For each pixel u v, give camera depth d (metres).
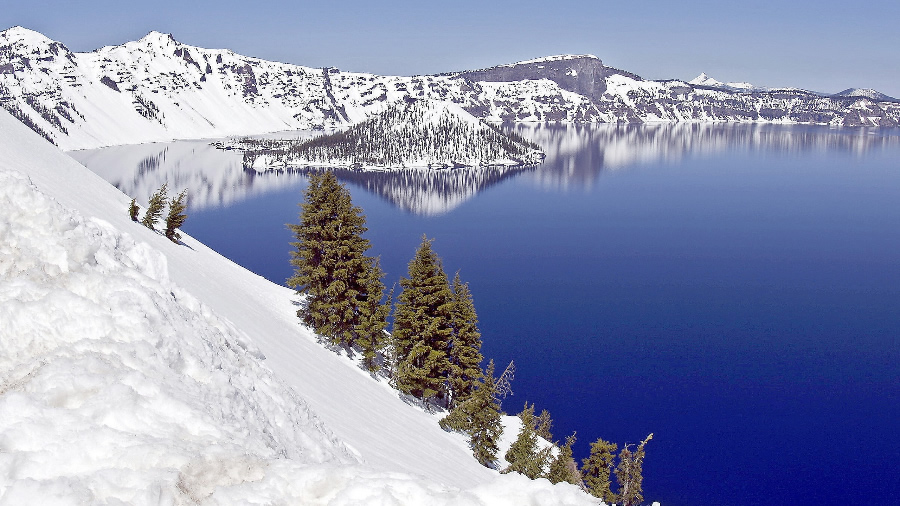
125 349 11.22
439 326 43.56
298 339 38.75
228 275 46.62
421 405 42.16
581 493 9.27
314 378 30.72
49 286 12.02
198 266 42.34
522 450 35.84
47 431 8.88
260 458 9.68
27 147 44.72
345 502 8.55
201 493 8.46
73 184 43.78
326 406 26.44
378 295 42.16
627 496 42.81
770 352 100.88
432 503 8.69
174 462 8.80
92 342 11.07
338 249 40.94
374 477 9.29
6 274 11.89
